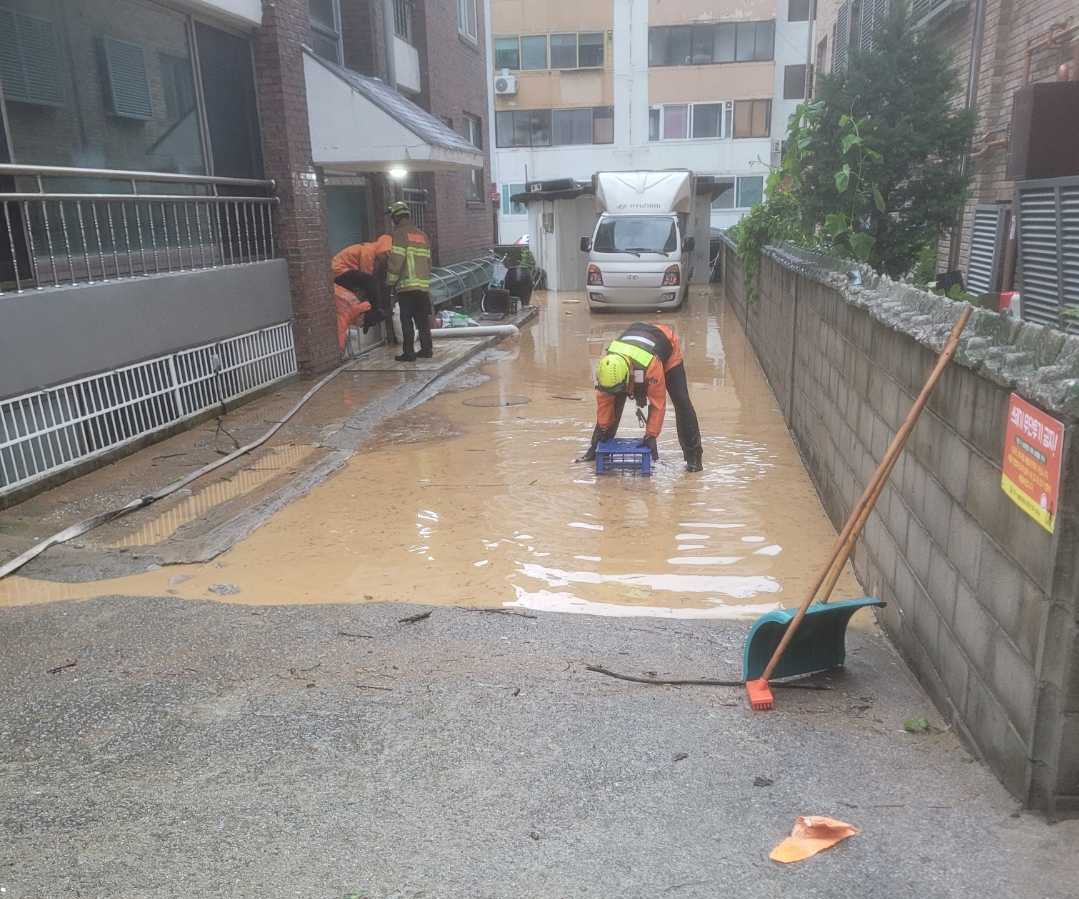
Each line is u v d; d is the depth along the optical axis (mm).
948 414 3119
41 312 6148
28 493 6023
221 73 9172
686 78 33250
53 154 7000
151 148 8164
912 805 2607
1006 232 7555
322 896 2340
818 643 3482
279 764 2943
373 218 13422
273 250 10008
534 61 33781
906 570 3625
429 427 8297
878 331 4266
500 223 35438
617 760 2910
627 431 8070
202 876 2430
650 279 17125
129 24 7801
